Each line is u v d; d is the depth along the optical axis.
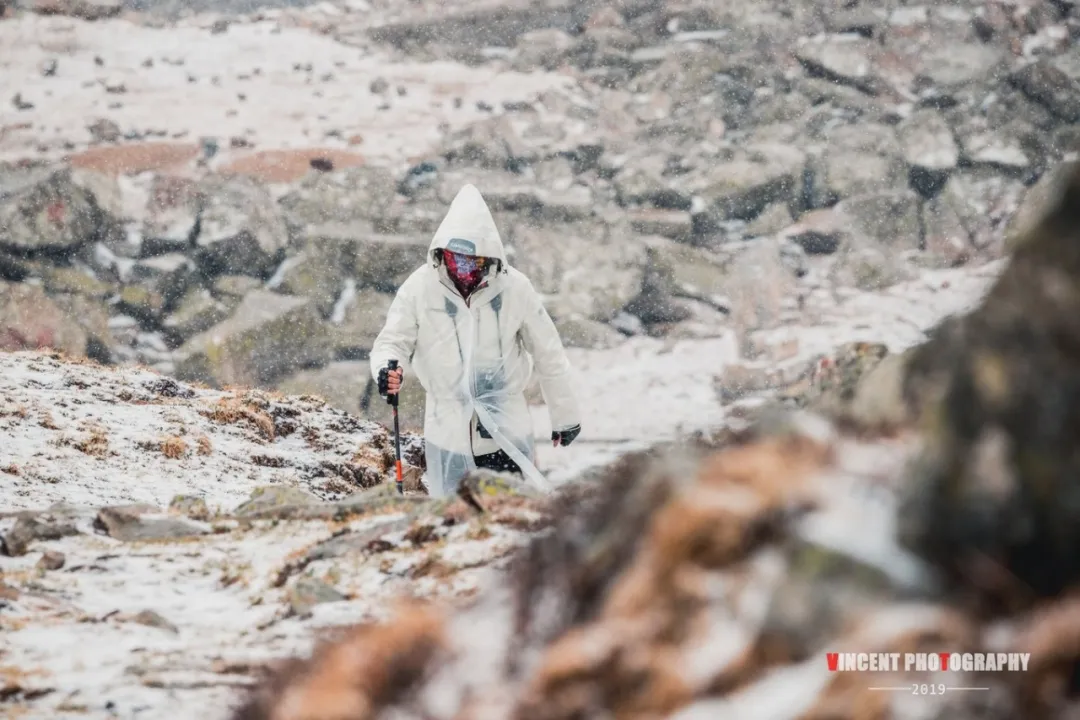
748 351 82.88
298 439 25.48
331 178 94.56
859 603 4.11
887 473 4.45
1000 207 96.81
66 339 77.75
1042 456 3.97
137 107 106.88
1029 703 3.80
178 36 119.62
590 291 86.75
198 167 98.31
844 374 6.88
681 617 4.46
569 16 124.31
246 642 8.23
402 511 11.73
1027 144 100.81
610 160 103.94
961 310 4.65
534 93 113.25
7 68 111.00
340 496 22.72
